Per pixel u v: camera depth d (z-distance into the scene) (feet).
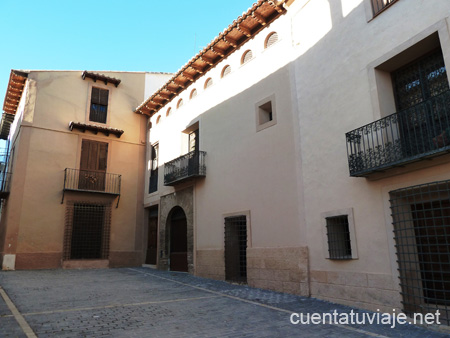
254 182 35.40
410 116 23.80
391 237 22.90
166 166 49.98
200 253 41.60
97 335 17.80
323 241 27.81
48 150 51.65
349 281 25.40
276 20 35.91
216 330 19.03
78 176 53.01
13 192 48.14
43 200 49.93
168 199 50.01
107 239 53.36
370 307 23.71
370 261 24.12
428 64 23.62
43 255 48.52
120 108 59.00
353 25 27.50
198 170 42.39
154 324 20.03
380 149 23.56
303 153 30.68
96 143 55.93
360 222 25.09
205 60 43.65
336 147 27.66
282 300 27.20
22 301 26.07
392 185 23.18
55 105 53.57
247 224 35.27
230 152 39.19
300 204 30.25
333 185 27.53
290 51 33.68
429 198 21.63
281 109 33.71
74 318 21.09
